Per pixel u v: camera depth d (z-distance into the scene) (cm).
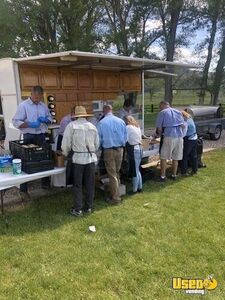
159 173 684
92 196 479
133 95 798
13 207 506
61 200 534
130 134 541
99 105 700
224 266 336
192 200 527
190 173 685
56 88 621
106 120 497
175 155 626
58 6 1522
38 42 1590
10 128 610
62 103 634
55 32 1623
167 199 533
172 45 1945
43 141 498
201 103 2048
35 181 616
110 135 493
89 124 459
